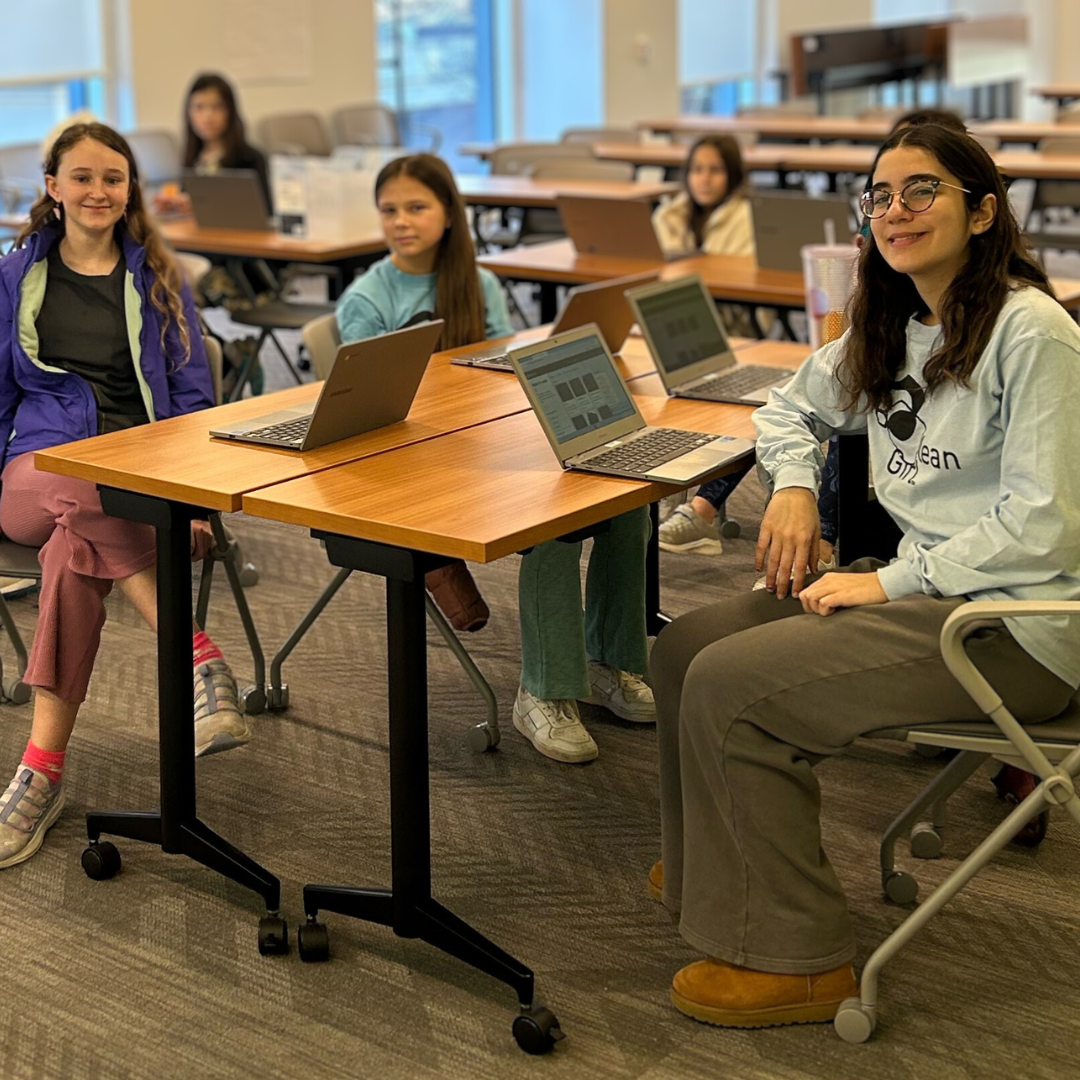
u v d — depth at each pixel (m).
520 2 11.43
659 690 2.38
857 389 2.35
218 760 3.10
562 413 2.49
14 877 2.67
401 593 2.20
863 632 2.15
